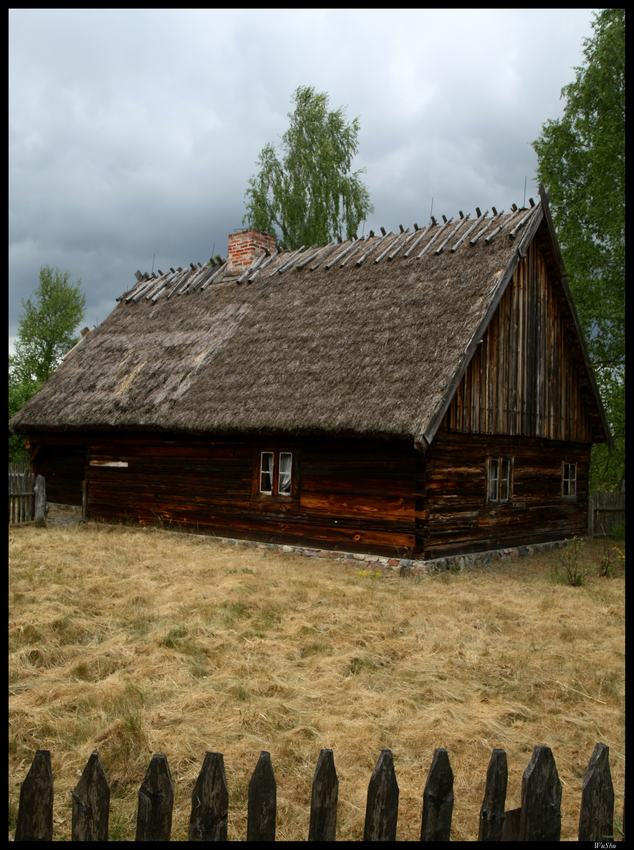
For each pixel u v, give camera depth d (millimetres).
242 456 16375
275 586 11117
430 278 15719
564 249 23766
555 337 17766
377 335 14945
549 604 10805
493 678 7328
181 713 6004
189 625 8422
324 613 9531
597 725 6309
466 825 4652
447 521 13961
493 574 13781
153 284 23609
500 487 15906
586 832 3273
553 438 17766
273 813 3164
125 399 18219
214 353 17859
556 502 18172
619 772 5383
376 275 16984
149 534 17281
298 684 6836
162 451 18062
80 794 3127
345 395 13820
